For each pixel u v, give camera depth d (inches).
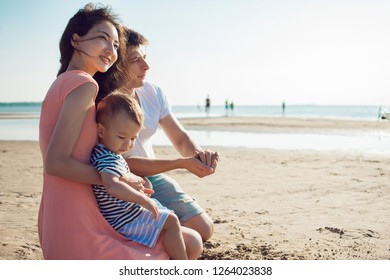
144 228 106.3
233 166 366.3
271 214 206.7
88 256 100.7
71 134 97.2
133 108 106.8
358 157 421.7
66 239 100.5
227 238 169.3
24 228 186.4
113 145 106.4
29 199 246.1
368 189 265.0
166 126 161.5
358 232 176.6
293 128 871.1
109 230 105.0
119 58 128.5
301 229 181.5
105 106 106.9
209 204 228.8
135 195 100.3
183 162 131.9
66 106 96.8
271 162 389.1
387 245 161.2
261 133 753.6
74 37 107.1
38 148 543.8
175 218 109.1
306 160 401.4
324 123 1032.8
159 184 155.7
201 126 940.0
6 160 426.9
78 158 102.0
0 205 229.9
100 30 107.0
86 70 109.0
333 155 438.3
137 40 141.7
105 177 100.1
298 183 287.0
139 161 134.5
